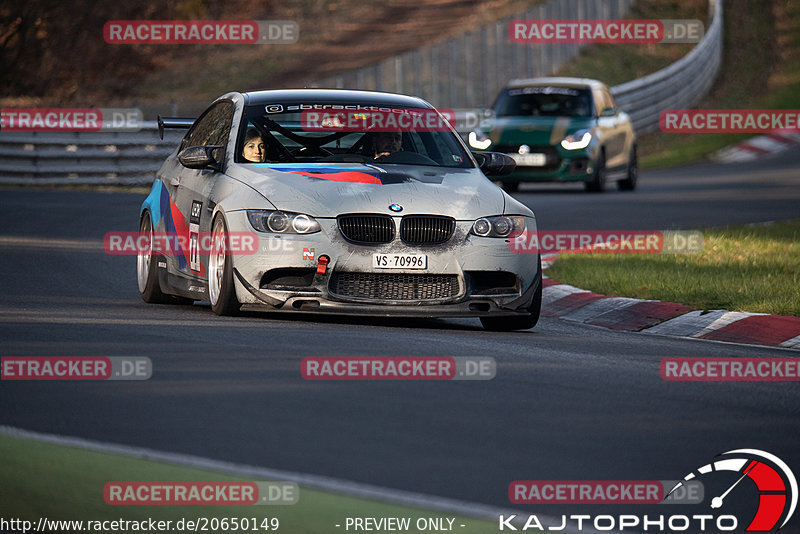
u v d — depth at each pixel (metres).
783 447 18.08
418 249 28.28
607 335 30.17
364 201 28.45
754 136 109.12
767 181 78.12
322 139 31.50
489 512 14.42
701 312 32.19
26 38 146.25
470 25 159.38
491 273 29.06
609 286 36.28
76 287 35.78
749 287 34.69
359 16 172.25
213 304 29.64
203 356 23.34
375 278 28.25
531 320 30.31
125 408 19.00
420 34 158.25
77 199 66.38
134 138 79.56
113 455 16.28
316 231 28.12
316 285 28.12
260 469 15.76
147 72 144.75
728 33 161.75
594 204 64.44
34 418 18.28
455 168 31.67
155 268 33.25
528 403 20.38
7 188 74.62
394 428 18.22
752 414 20.50
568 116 73.19
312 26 164.62
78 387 20.45
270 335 26.11
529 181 72.06
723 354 27.02
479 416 19.25
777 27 165.00
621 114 77.12
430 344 25.88
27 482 15.02
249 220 28.45
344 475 15.65
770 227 50.91
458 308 28.58
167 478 15.30
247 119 31.86
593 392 21.59
